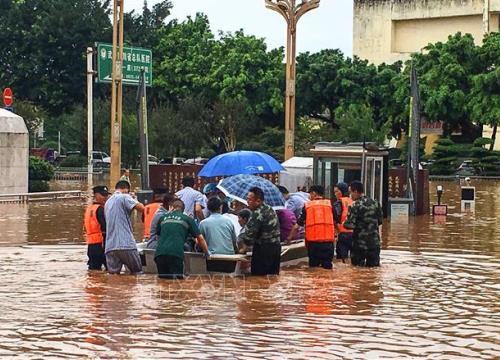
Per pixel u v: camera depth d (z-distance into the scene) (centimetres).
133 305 1320
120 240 1627
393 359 1015
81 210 3200
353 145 2709
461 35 6925
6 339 1090
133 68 4294
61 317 1226
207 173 2014
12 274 1647
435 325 1206
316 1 3359
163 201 1666
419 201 3108
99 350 1036
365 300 1395
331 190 2714
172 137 6175
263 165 2016
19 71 7306
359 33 8044
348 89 6625
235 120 6253
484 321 1238
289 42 3384
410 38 7906
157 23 7475
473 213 3203
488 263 1870
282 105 6600
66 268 1731
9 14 7375
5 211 3144
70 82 7394
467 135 6981
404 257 1967
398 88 6556
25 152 3784
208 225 1648
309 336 1122
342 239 1872
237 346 1061
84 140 6850
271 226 1633
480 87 6325
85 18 7319
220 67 6788
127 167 6438
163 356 1011
